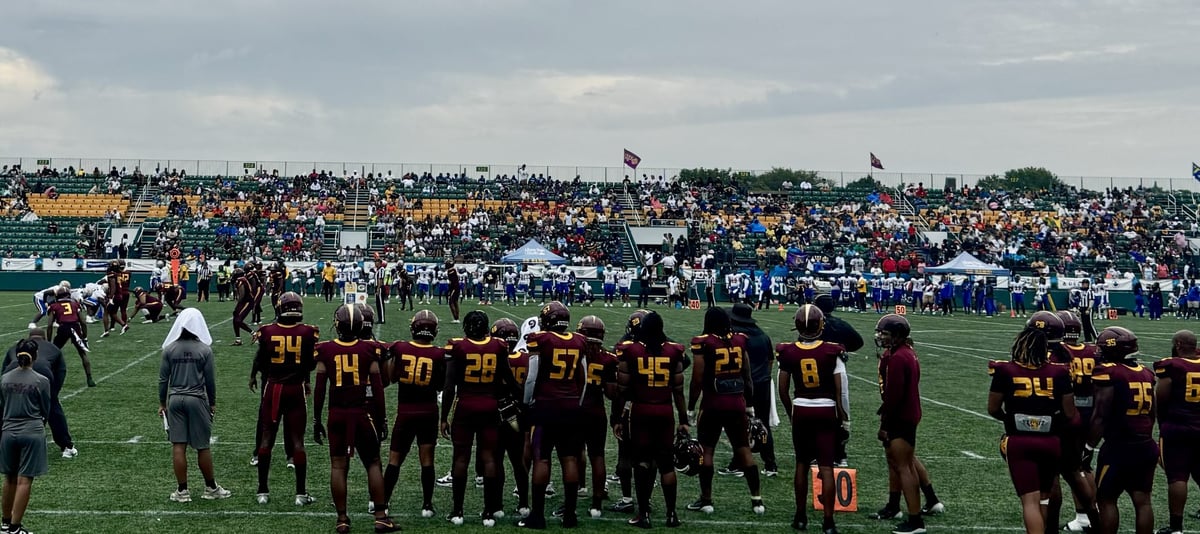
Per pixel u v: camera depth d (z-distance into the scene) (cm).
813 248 4959
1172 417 813
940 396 1599
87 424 1232
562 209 5375
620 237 5112
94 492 920
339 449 812
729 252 4800
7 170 5462
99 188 5328
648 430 846
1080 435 772
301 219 5025
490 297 3991
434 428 858
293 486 961
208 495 908
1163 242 5150
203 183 5534
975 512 904
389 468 842
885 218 5453
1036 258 4878
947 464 1099
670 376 848
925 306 4059
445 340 2236
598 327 869
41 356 1041
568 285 4047
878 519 882
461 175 5866
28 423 784
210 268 3756
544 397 842
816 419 830
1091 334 2777
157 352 1959
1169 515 835
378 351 834
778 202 5703
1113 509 782
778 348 851
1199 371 808
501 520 859
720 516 882
